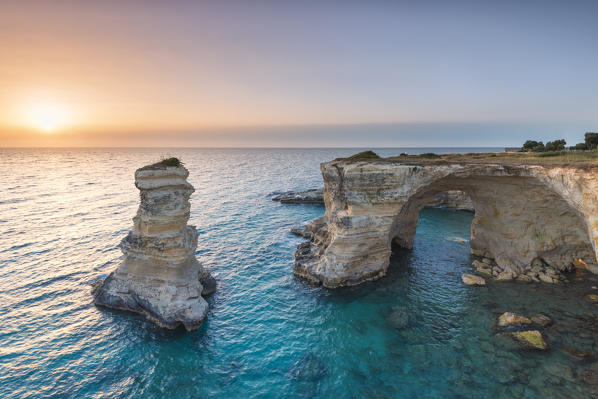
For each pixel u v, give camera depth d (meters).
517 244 33.25
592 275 31.19
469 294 28.81
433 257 38.81
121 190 92.25
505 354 20.55
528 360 19.84
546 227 31.52
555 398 16.89
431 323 24.55
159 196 25.70
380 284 31.48
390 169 30.31
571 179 24.14
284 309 27.33
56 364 20.56
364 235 31.02
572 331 22.30
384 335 23.31
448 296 28.64
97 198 78.75
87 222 55.66
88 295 29.72
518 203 31.62
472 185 33.81
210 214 64.38
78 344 22.59
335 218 33.03
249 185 109.19
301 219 61.34
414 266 35.94
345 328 24.28
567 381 17.97
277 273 35.09
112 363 20.67
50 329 24.31
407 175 30.89
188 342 22.86
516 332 22.33
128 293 26.98
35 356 21.30
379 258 32.75
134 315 26.25
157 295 25.52
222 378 19.34
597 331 22.16
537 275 31.44
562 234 31.17
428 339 22.62
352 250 30.81
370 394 17.88
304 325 24.89
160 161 27.44
